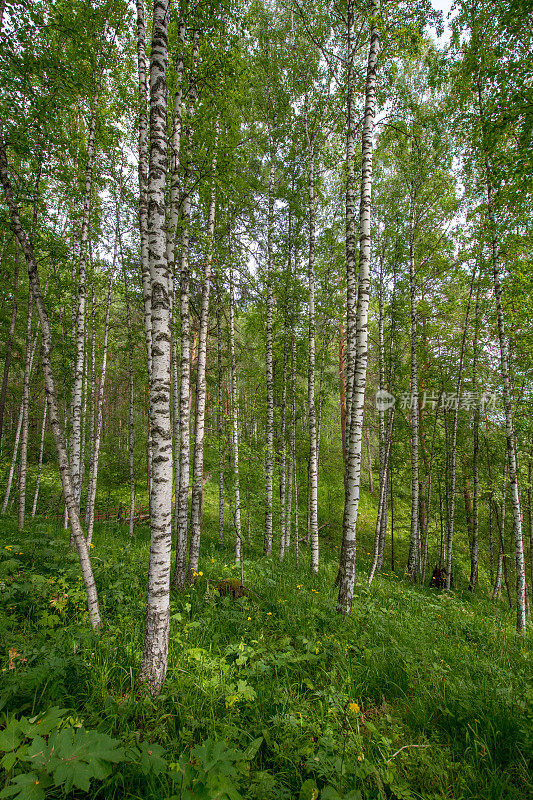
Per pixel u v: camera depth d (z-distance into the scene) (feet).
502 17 19.83
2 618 10.68
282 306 36.27
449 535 39.65
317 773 7.25
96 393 37.14
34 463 59.00
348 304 23.62
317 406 46.32
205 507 54.65
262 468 23.77
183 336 20.21
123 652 10.18
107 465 47.62
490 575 45.11
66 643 9.93
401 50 19.30
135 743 6.91
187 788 5.79
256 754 7.79
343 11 22.09
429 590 33.76
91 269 34.83
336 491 59.36
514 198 22.06
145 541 33.30
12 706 7.35
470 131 25.62
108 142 26.91
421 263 38.27
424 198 35.53
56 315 42.88
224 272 28.17
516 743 8.18
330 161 31.89
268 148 32.99
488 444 40.96
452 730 9.11
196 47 18.24
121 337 48.19
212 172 19.44
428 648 14.39
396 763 7.67
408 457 47.19
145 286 19.34
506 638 18.84
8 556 16.89
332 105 29.68
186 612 14.28
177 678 9.58
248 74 19.35
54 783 4.92
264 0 31.78
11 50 14.08
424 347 44.34
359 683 10.62
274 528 38.32
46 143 16.52
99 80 22.54
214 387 37.40
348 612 15.94
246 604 15.67
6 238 37.35
